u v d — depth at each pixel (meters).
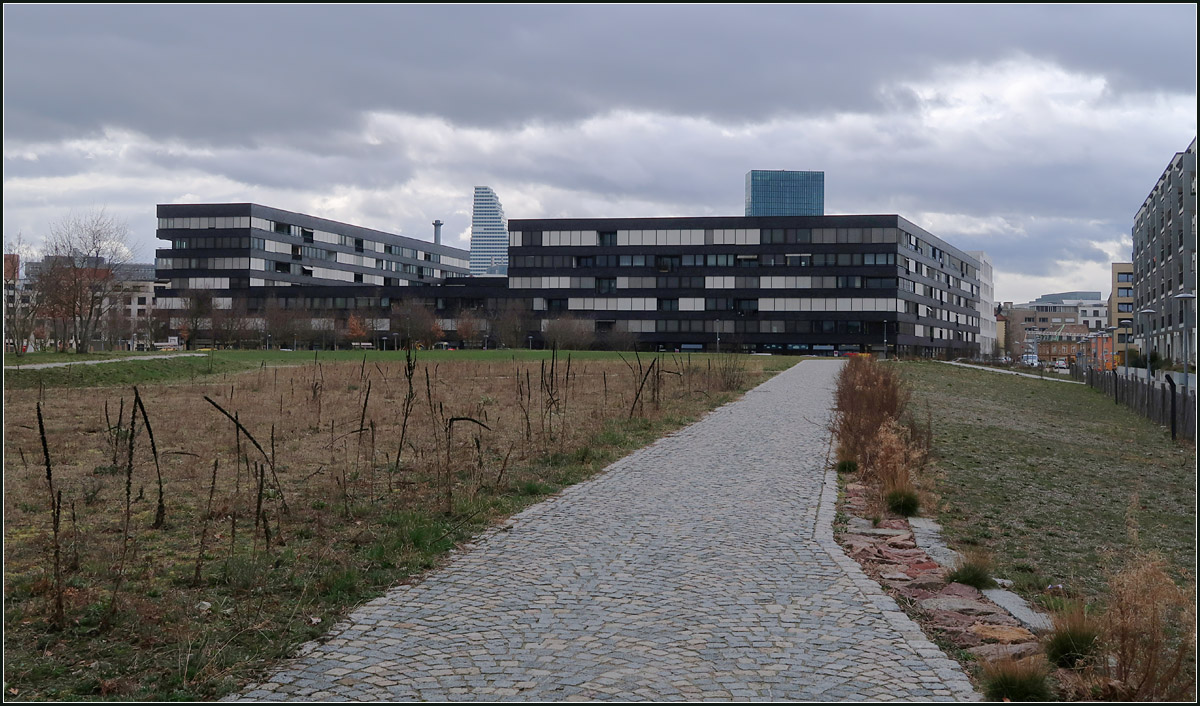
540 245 108.00
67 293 53.72
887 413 17.16
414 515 9.63
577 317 107.12
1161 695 5.13
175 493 11.08
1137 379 33.09
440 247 157.25
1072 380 56.34
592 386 29.77
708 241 105.38
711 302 105.38
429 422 18.81
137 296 125.25
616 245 106.75
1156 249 82.38
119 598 6.66
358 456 13.53
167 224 116.19
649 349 106.12
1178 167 69.38
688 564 7.93
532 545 8.66
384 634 6.06
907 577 7.56
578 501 10.94
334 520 9.63
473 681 5.24
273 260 118.25
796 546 8.65
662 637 5.99
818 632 6.11
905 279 105.69
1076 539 10.38
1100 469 17.19
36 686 5.24
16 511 9.92
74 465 13.22
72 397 26.33
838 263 103.44
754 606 6.68
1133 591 5.54
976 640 6.04
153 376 36.56
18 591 6.93
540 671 5.39
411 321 98.62
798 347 104.19
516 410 22.02
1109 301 172.12
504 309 104.56
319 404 19.67
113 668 5.47
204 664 5.48
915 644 5.89
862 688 5.16
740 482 12.35
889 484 11.24
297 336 98.19
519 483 12.00
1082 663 5.45
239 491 11.03
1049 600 7.04
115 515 9.84
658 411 21.45
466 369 40.16
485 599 6.85
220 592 7.02
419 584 7.28
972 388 40.16
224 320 99.12
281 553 8.20
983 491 13.33
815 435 17.73
